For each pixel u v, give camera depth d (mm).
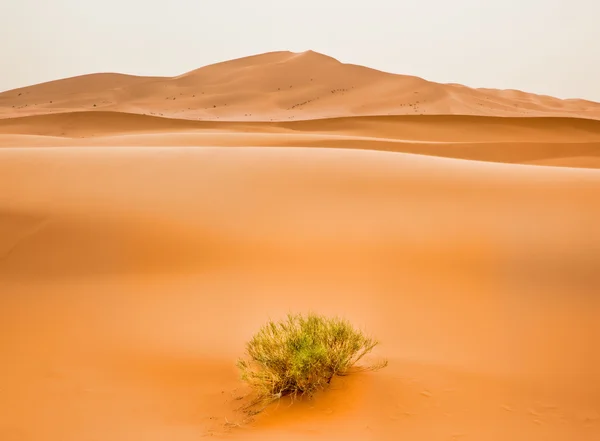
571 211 12477
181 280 9938
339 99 139250
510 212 12453
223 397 5816
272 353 5777
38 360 6926
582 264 9820
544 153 41594
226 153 18219
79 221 12609
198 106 137125
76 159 17484
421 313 8156
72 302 9141
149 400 5793
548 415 5328
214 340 7434
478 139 65812
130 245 11531
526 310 8172
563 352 6816
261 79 158125
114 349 7227
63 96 166250
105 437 4984
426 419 5215
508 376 6184
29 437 5012
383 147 39562
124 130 70875
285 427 5070
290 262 10383
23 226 12562
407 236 11227
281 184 14508
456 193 13742
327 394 5711
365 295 8906
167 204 13359
